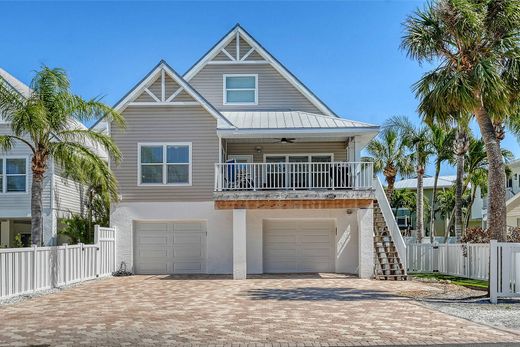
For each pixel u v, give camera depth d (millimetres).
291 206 19125
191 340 8039
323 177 21953
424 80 15211
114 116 17922
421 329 8812
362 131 19828
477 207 41625
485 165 30984
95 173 17344
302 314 10422
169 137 21078
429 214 48500
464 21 13797
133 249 21031
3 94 16484
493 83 13477
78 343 7879
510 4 13766
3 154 22844
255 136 20359
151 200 20938
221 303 12109
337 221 20969
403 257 18438
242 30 23656
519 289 12266
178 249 21172
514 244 12336
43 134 16453
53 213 22672
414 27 14875
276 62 23562
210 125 21078
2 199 22766
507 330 8711
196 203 20891
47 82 16672
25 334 8555
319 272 21250
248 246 20875
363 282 17156
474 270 17531
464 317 10117
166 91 21172
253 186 19906
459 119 15102
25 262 13836
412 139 30344
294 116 22125
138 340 8062
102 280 18219
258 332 8617
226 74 23672
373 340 7977
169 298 13109
